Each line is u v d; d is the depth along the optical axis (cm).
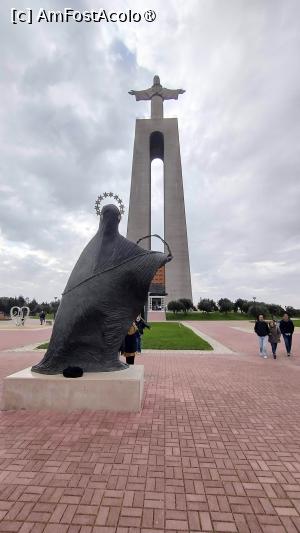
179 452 427
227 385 811
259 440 471
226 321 4438
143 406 619
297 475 372
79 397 575
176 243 5956
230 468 387
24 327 3253
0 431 483
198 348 1530
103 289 633
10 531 274
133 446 441
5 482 348
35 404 577
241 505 314
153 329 2695
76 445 440
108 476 362
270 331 1298
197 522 289
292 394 729
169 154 6344
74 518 290
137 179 6244
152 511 302
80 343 630
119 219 680
